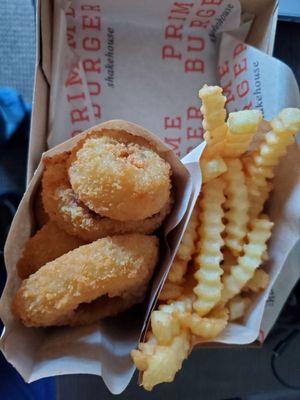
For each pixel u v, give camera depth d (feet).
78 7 0.63
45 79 0.60
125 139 0.55
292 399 0.76
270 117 0.61
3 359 0.77
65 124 0.64
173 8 0.63
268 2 0.63
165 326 0.50
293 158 0.56
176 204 0.56
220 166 0.54
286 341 0.69
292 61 0.72
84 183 0.50
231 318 0.57
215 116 0.51
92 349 0.53
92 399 0.65
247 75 0.64
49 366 0.52
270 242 0.59
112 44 0.65
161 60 0.66
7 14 0.82
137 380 0.66
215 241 0.54
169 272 0.54
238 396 0.70
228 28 0.66
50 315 0.50
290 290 0.63
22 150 0.76
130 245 0.51
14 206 0.75
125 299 0.56
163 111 0.66
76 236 0.55
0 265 0.74
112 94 0.65
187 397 0.68
